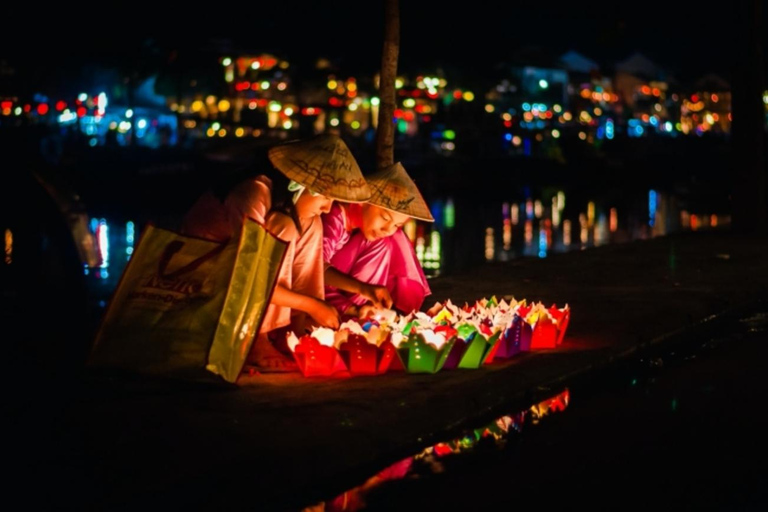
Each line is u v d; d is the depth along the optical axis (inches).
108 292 360.2
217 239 216.1
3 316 276.4
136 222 762.2
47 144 932.6
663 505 152.8
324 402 190.2
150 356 199.5
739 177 555.5
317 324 237.9
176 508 143.3
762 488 159.8
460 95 1405.0
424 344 212.5
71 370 216.4
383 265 256.8
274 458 158.2
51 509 138.9
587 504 153.6
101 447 163.0
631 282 363.9
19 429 172.6
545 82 1604.3
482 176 1234.0
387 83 323.0
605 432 192.1
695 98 1787.6
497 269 403.2
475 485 162.7
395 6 321.4
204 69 1232.8
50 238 307.1
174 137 1198.3
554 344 248.5
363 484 163.5
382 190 244.5
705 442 185.0
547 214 962.1
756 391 223.0
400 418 182.9
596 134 1536.7
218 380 197.8
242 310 201.3
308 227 228.5
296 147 221.8
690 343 278.4
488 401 202.4
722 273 388.2
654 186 1330.0
